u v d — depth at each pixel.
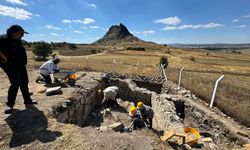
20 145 4.17
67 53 71.81
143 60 61.09
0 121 4.95
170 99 10.28
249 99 9.05
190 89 11.76
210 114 8.05
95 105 11.09
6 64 5.02
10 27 4.93
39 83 9.74
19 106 6.05
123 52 106.88
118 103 11.61
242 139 6.21
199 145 5.93
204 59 99.12
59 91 8.16
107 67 24.17
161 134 7.38
